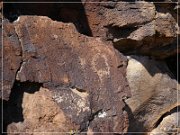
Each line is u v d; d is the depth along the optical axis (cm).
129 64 295
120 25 280
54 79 233
